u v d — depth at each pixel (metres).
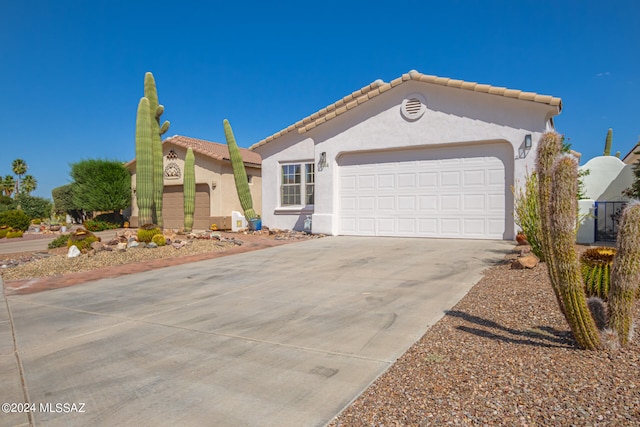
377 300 6.57
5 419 3.45
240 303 6.83
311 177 17.50
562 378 3.48
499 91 12.31
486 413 3.08
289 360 4.42
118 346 5.04
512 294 6.14
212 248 13.23
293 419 3.28
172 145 24.12
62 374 4.28
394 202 14.41
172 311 6.52
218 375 4.12
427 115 13.62
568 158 3.88
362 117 14.75
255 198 24.56
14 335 5.61
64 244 15.85
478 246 11.44
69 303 7.29
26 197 39.75
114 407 3.58
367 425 3.11
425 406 3.26
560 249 3.93
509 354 4.05
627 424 2.82
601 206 12.60
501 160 12.78
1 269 11.27
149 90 17.38
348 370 4.10
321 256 10.90
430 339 4.70
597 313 4.12
